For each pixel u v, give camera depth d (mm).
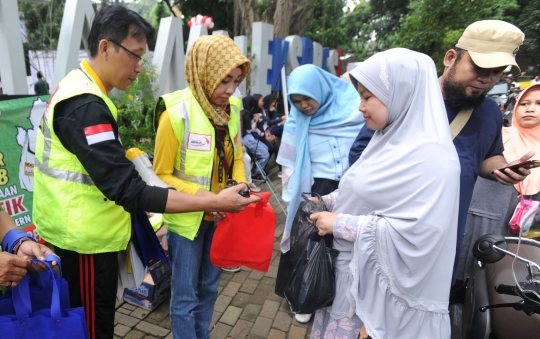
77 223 1213
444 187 1075
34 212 1321
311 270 1310
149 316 2277
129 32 1233
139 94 4441
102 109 1136
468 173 1443
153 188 1180
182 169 1545
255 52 6922
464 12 11180
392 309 1184
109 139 1125
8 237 1128
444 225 1068
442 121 1137
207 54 1455
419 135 1140
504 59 1285
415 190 1102
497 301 1472
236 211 1330
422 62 1182
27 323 974
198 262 1671
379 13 21328
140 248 1525
